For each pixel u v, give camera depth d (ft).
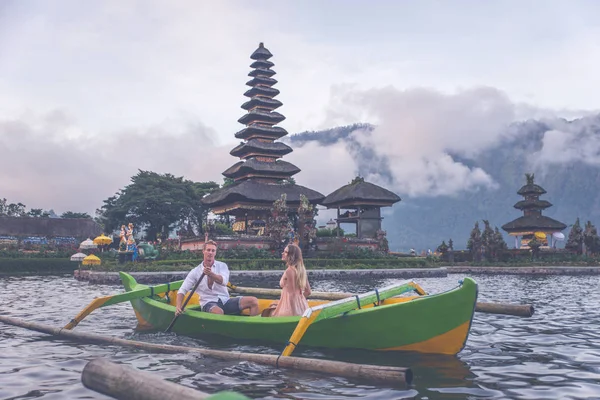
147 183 246.47
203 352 22.40
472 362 22.04
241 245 141.28
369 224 180.45
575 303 49.06
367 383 18.76
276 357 19.79
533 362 22.09
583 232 174.29
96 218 303.27
